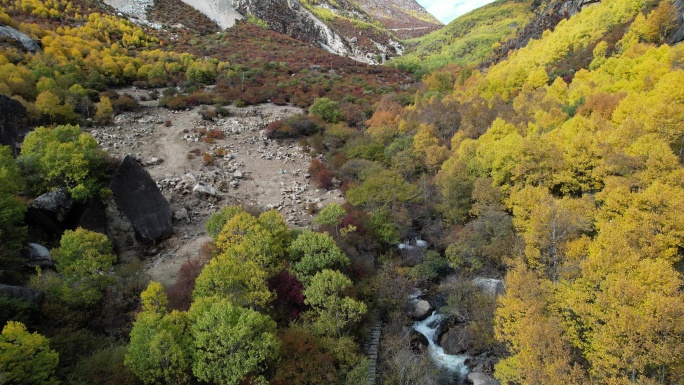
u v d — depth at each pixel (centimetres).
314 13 18712
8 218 2078
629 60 4053
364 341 2380
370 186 3347
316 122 5394
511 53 9662
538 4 13162
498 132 3609
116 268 2495
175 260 2827
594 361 1581
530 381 1548
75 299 1972
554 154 2748
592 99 3500
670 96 2642
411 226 3516
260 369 1736
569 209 2273
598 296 1625
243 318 1636
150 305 1748
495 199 2859
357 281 2656
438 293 2805
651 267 1609
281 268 2327
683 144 2484
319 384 1809
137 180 2950
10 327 1407
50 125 3991
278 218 2562
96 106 4875
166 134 4747
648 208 1984
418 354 2361
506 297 2027
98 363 1625
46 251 2328
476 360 2298
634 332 1430
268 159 4634
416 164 4000
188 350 1627
